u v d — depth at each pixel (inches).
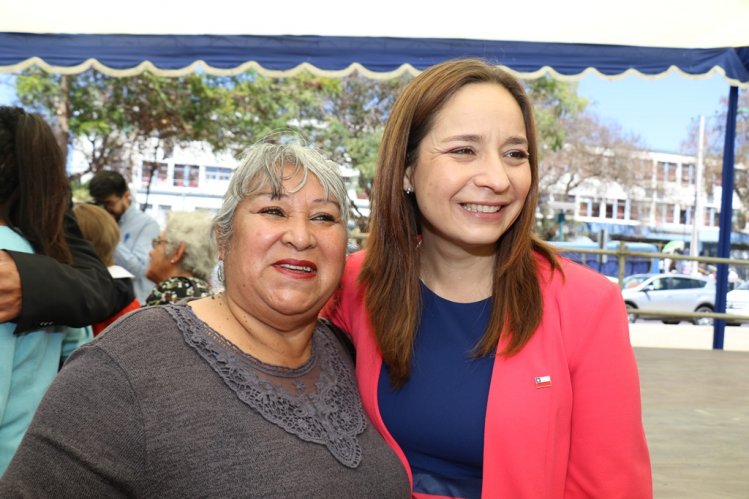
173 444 44.7
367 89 558.3
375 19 181.3
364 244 69.5
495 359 59.0
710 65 193.6
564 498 58.9
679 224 853.2
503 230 57.8
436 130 58.2
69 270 62.1
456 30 186.5
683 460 139.3
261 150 53.6
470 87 58.1
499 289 60.2
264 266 51.8
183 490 44.7
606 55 192.4
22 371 60.1
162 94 526.3
